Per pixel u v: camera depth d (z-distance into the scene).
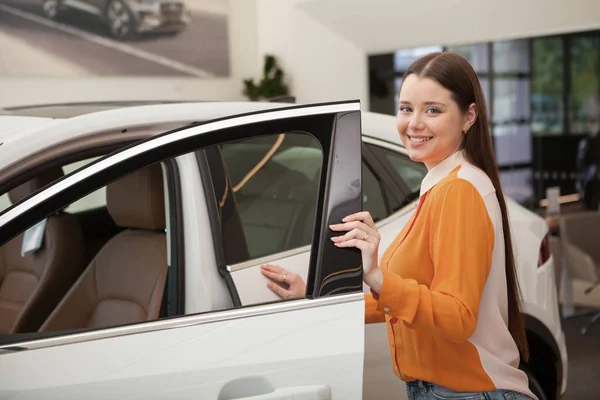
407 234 1.50
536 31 7.91
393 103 9.45
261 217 1.68
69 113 1.93
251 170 1.72
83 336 1.40
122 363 1.38
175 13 8.88
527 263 2.48
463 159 1.49
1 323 1.72
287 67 9.46
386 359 2.07
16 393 1.32
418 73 1.46
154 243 1.61
